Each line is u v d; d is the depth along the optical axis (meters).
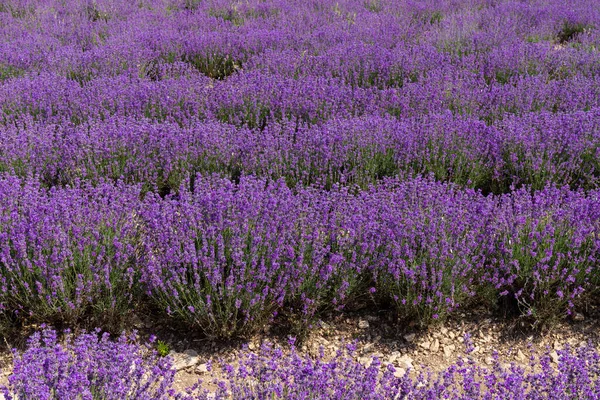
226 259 4.21
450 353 4.09
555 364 4.02
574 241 4.27
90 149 5.26
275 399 3.51
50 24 9.60
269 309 4.17
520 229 4.39
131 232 4.32
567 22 10.88
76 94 6.17
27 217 4.26
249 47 8.65
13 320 4.06
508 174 5.39
